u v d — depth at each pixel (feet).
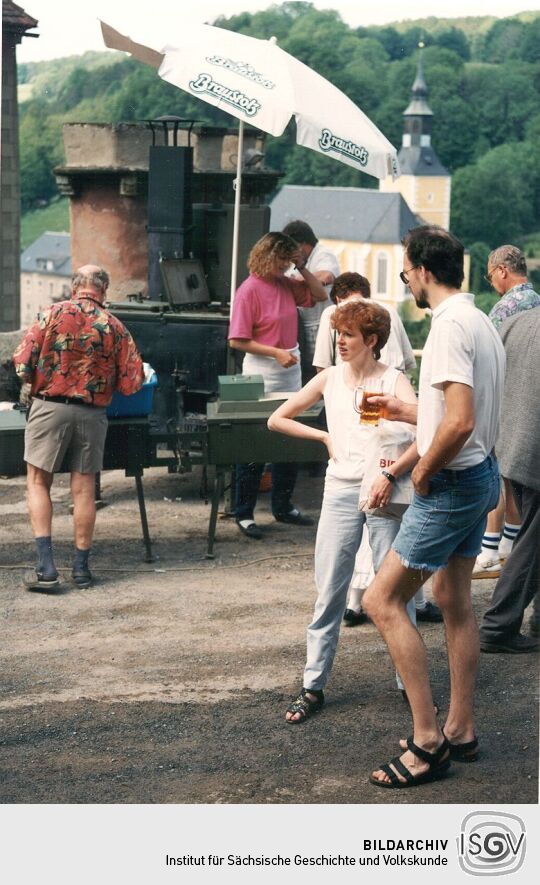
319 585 12.71
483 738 12.23
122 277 30.78
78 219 31.04
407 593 10.94
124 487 23.81
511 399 14.43
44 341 16.72
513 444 14.29
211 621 15.98
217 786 11.29
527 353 14.20
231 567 18.54
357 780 11.38
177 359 22.52
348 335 12.18
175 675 14.06
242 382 17.97
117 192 30.42
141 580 17.84
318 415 17.70
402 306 208.64
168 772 11.60
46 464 16.94
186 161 23.38
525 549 14.47
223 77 18.43
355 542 12.52
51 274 159.63
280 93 18.33
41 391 16.92
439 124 138.72
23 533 20.59
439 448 10.13
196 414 21.98
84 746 12.16
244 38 19.60
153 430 22.25
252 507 20.33
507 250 15.72
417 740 11.23
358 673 14.10
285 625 15.83
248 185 29.76
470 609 11.46
